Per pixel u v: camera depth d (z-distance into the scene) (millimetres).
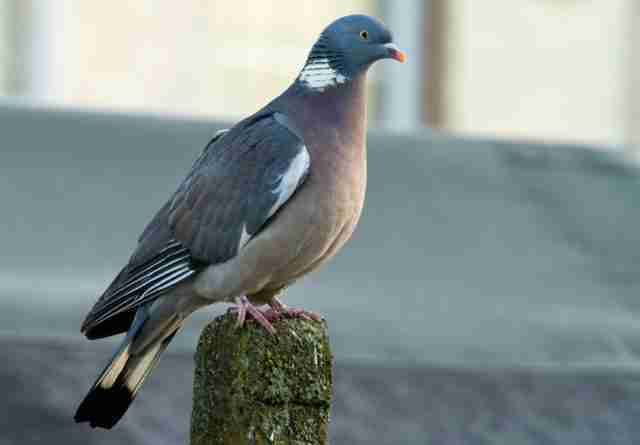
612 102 24984
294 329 7285
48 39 22203
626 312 12461
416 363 11703
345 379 11539
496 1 24406
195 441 7418
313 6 23812
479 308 12250
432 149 14305
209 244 9023
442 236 12969
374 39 9398
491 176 13984
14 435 10812
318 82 9398
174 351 11859
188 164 13141
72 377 11250
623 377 11883
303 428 7234
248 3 23438
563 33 24734
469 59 24422
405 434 11258
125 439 10992
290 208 8930
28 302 11406
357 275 12398
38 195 12531
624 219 13648
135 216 12398
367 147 14148
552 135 24797
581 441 11164
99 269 11766
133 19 22734
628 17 24969
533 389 11688
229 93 23375
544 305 12391
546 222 13398
